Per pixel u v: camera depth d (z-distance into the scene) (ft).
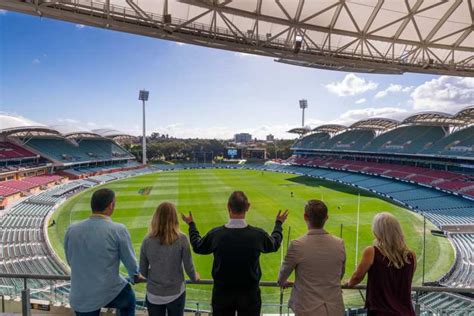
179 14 30.99
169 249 10.88
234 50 33.91
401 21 34.14
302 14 32.58
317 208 10.63
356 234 85.61
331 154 266.57
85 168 229.86
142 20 28.22
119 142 347.77
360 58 37.04
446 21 35.19
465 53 41.96
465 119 152.87
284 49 34.32
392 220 10.19
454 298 44.65
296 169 261.44
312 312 9.86
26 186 150.92
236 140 635.25
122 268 54.08
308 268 10.19
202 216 107.24
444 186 141.90
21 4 24.16
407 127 209.67
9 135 191.21
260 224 96.94
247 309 10.43
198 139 484.74
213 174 241.76
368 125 215.72
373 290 10.09
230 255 10.20
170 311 11.24
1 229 89.61
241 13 30.45
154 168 287.07
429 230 90.58
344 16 33.32
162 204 11.37
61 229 93.50
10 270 62.08
